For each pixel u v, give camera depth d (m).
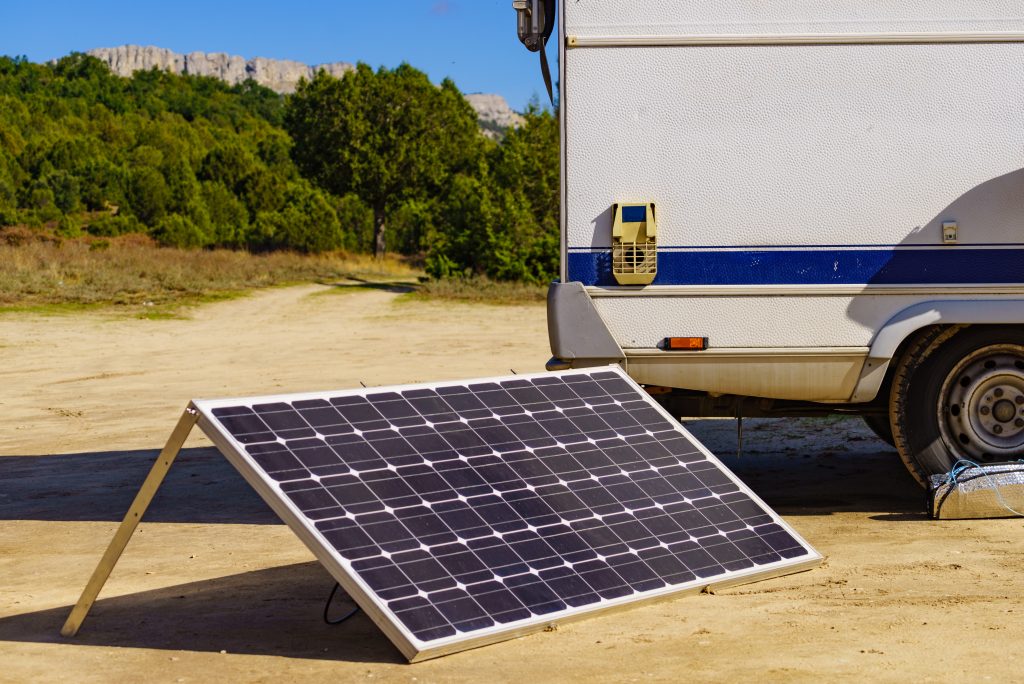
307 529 4.48
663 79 7.02
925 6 7.00
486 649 4.70
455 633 4.51
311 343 21.97
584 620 4.93
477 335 22.83
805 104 7.02
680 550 5.42
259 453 4.70
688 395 7.53
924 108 7.02
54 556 6.84
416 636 4.43
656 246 7.05
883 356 7.05
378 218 62.09
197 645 4.99
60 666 4.73
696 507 5.72
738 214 7.05
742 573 5.49
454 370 17.09
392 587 4.52
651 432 6.08
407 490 4.93
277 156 106.69
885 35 7.00
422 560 4.68
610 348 7.10
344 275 46.41
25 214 62.25
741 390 7.18
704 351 7.09
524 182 39.34
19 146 83.25
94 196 73.44
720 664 4.48
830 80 7.01
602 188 7.05
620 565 5.16
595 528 5.28
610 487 5.55
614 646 4.71
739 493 5.98
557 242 36.62
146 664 4.73
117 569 6.46
